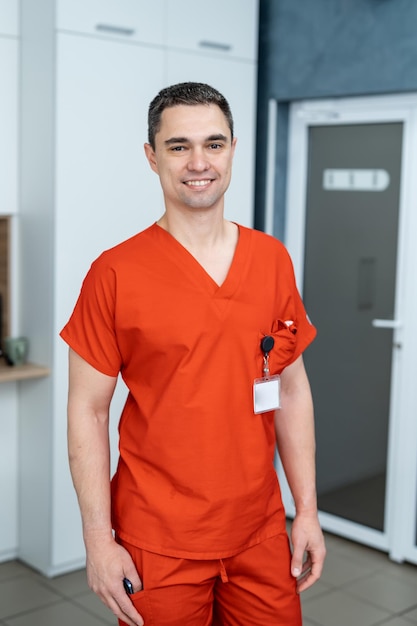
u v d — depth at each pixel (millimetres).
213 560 1817
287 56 4109
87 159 3557
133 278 1771
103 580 1785
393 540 3932
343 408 4164
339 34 3881
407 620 3371
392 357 3934
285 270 1932
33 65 3535
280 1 4117
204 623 1878
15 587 3615
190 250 1811
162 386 1784
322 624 3322
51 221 3512
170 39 3770
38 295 3629
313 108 4137
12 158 3652
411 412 3840
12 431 3809
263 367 1842
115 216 3668
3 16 3553
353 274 4062
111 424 3723
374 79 3760
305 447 2002
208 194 1743
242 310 1803
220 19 3953
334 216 4125
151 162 1854
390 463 3951
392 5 3656
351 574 3785
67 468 3682
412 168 3764
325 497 4281
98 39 3527
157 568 1796
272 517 1915
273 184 4258
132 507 1825
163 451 1786
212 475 1779
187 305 1768
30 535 3803
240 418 1806
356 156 4004
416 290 3789
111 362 1814
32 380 3703
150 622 1811
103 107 3578
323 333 4223
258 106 4270
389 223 3893
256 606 1889
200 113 1702
